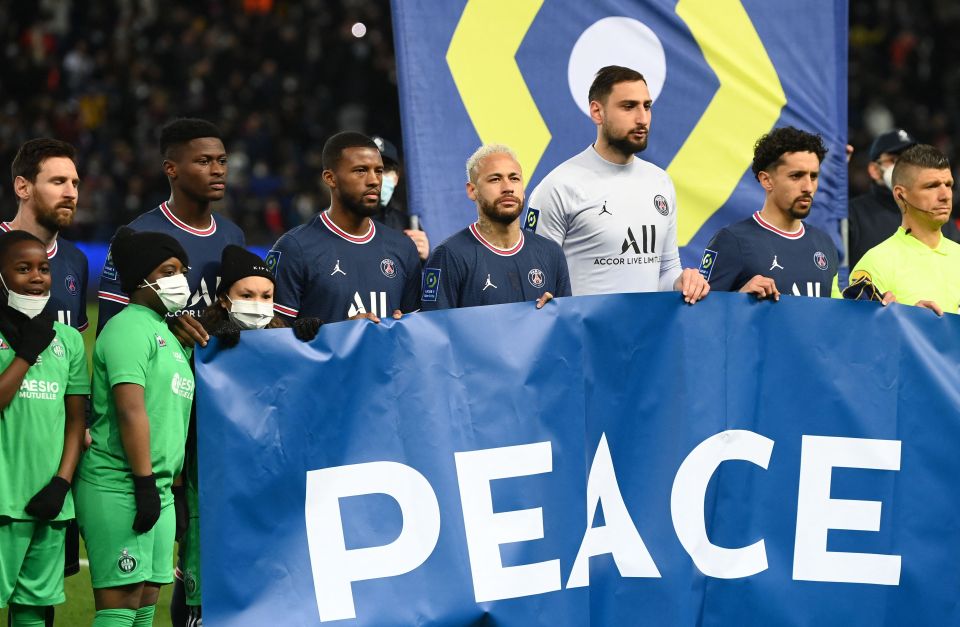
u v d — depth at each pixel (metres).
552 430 18.56
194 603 18.48
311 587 17.67
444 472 18.17
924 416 19.30
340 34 85.94
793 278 21.38
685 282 19.03
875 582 19.05
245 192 77.81
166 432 17.52
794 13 24.61
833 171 24.89
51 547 17.67
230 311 18.55
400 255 21.00
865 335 19.28
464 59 23.58
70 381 17.67
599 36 24.03
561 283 21.22
